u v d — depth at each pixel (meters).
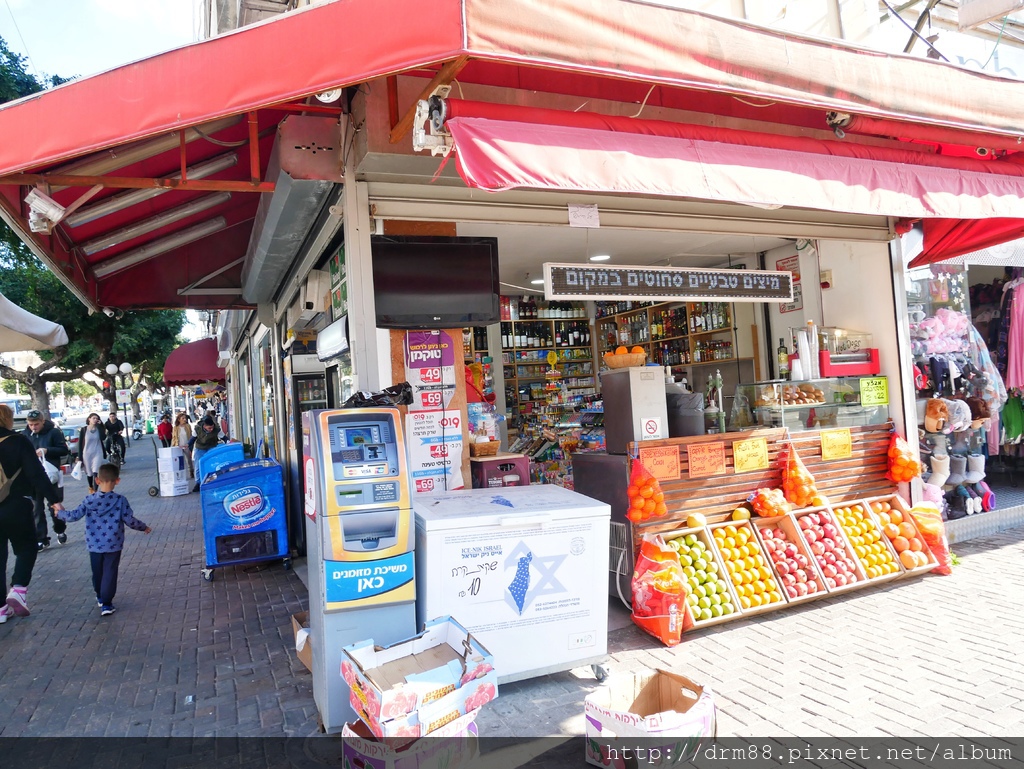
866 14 5.45
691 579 4.50
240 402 17.70
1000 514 6.62
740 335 7.56
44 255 4.92
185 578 6.76
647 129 3.51
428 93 3.07
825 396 5.49
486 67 4.07
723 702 3.38
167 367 18.11
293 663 4.27
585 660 3.76
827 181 3.91
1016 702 3.22
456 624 3.06
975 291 7.91
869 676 3.58
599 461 5.02
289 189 4.33
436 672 2.66
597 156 3.26
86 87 2.94
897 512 5.50
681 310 8.47
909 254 6.36
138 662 4.43
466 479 4.52
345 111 4.07
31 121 2.98
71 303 18.09
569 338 9.51
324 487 3.16
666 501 4.70
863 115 3.94
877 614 4.52
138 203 5.30
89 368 23.06
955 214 4.33
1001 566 5.44
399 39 2.62
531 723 3.29
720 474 4.90
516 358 9.07
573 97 4.34
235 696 3.80
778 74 3.30
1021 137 4.50
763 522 5.00
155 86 2.88
